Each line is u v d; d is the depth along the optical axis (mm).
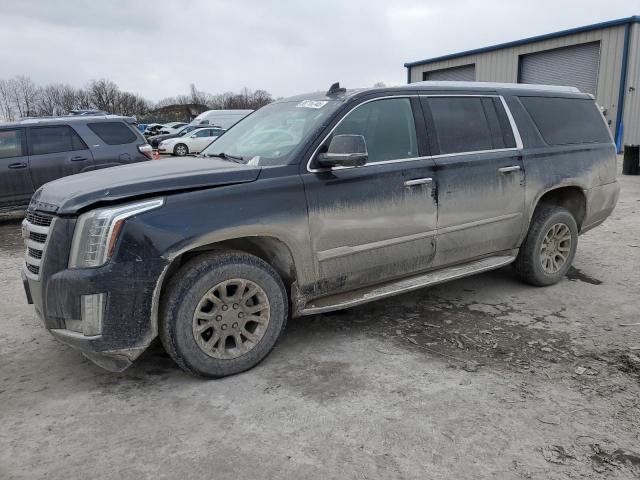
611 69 20609
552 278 5246
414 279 4336
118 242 3051
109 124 10023
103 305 3055
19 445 2801
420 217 4164
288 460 2641
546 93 5203
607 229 7832
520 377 3447
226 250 3469
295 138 3830
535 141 4922
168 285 3283
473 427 2895
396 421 2961
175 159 4184
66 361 3811
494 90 4820
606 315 4508
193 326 3299
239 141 4348
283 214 3518
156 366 3709
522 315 4539
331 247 3779
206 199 3295
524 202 4820
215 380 3471
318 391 3303
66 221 3115
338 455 2674
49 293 3131
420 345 3965
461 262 4668
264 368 3623
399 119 4160
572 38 21828
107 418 3047
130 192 3154
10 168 9195
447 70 28234
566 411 3041
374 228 3943
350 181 3809
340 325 4375
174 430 2914
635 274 5641
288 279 3797
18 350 4012
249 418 3016
